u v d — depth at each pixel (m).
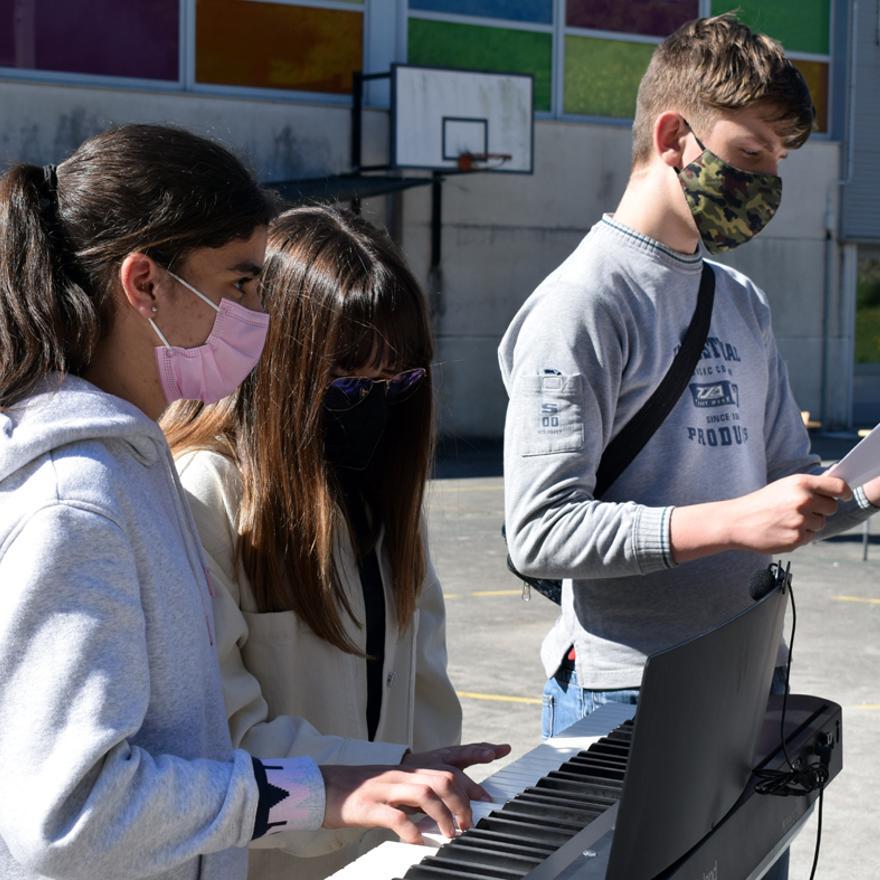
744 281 2.53
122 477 1.43
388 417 2.12
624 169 17.97
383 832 2.05
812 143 19.16
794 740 1.85
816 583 8.65
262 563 1.97
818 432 19.41
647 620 2.31
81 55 14.79
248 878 1.97
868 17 19.27
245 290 1.57
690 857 1.42
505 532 2.29
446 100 16.08
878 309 20.12
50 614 1.32
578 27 17.62
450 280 17.09
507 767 1.79
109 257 1.47
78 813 1.32
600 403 2.25
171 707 1.46
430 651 2.35
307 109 15.95
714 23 2.29
